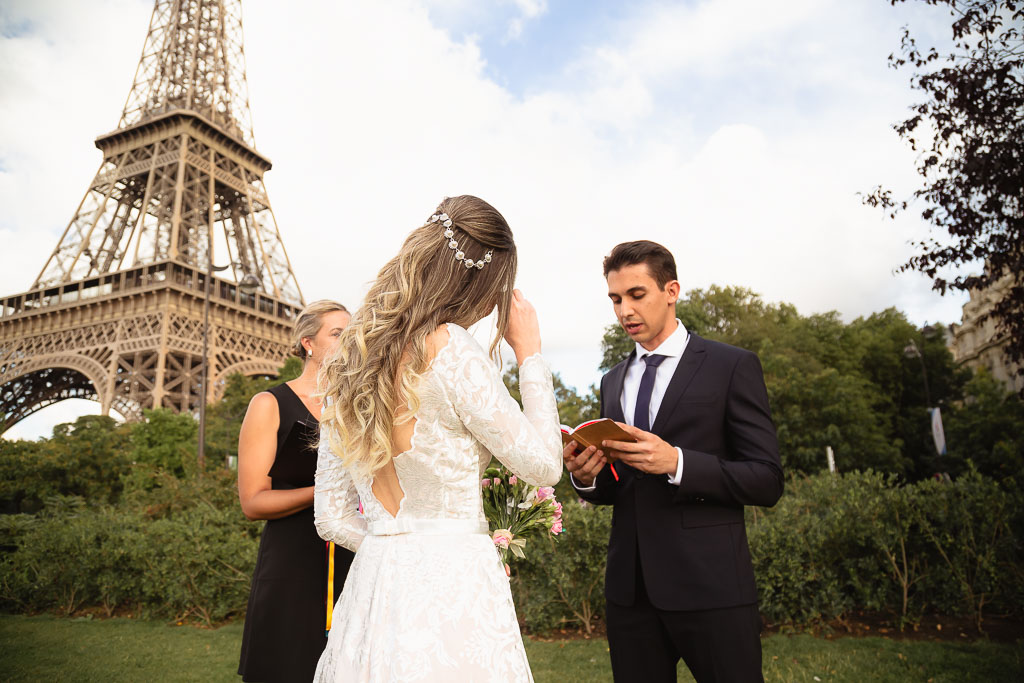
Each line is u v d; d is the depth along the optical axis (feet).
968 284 25.66
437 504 4.93
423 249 5.25
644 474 8.02
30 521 33.88
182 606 25.70
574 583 21.50
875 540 20.02
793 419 84.28
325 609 8.92
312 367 10.06
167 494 34.45
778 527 21.34
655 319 8.36
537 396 5.46
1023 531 20.29
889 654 17.25
